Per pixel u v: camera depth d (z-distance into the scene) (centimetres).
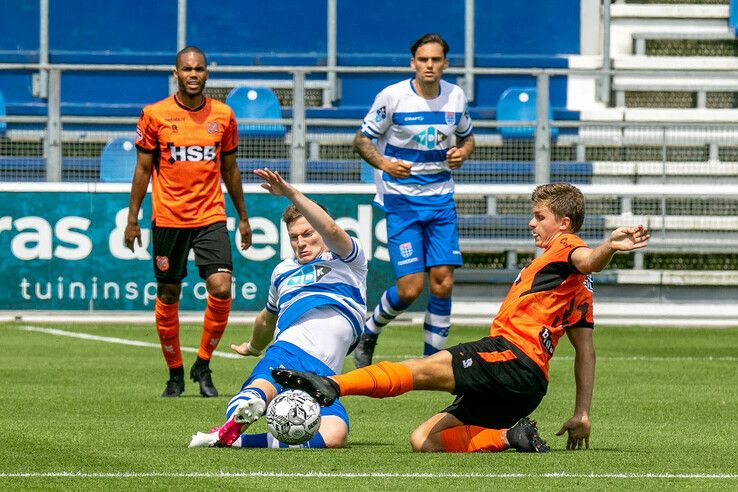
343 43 4812
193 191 2145
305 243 1588
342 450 1473
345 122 4009
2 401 2069
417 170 2467
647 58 4828
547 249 1496
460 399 1494
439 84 2477
